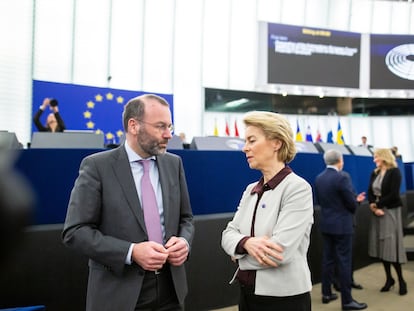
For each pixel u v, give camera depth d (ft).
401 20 36.04
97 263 4.50
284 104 33.76
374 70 33.04
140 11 27.61
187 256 4.61
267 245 3.98
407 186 23.63
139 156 4.80
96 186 4.41
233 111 31.27
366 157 15.83
